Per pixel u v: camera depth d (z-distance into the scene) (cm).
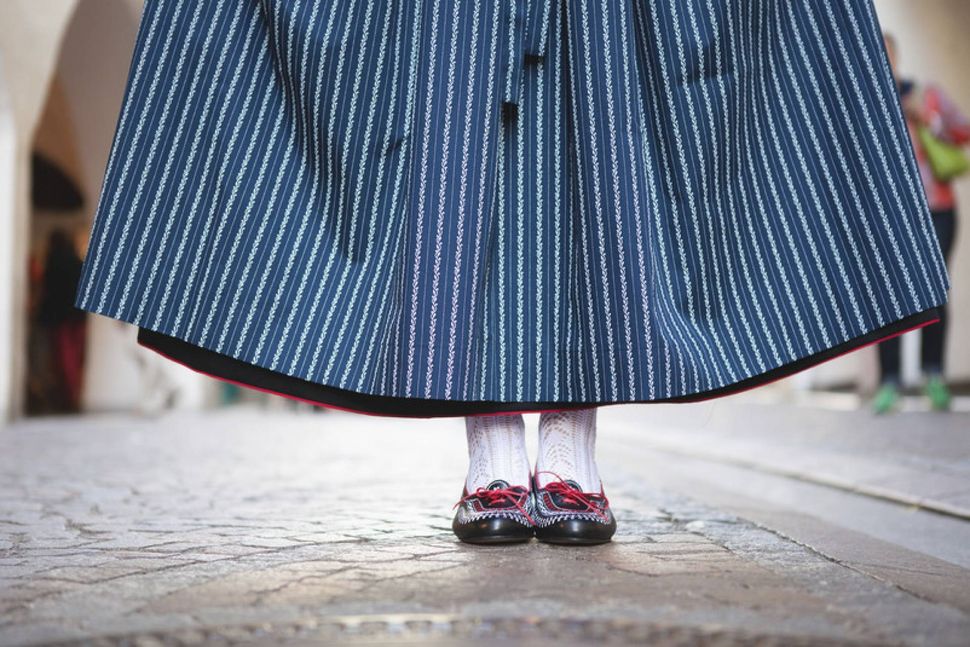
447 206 188
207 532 221
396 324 188
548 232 196
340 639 133
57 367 1042
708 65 197
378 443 534
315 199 196
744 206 202
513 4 192
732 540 208
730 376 192
